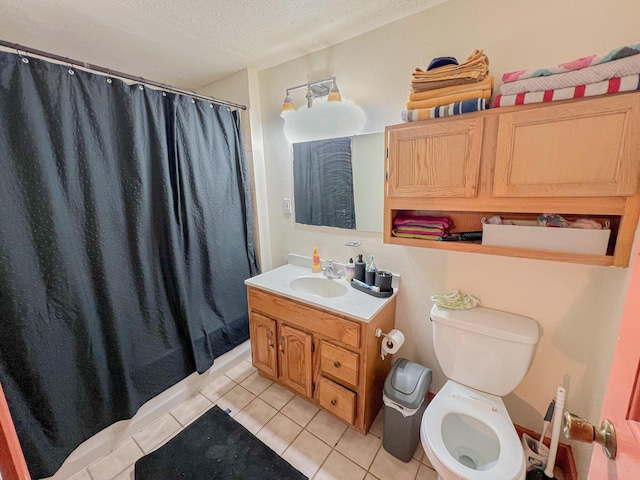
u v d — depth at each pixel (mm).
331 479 1340
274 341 1803
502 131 1049
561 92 938
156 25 1425
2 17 1300
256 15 1377
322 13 1384
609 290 1110
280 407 1762
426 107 1199
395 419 1386
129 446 1519
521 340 1200
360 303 1523
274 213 2227
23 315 1167
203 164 1789
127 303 1505
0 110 1068
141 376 1590
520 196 1060
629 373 481
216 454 1469
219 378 2021
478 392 1328
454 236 1307
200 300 1850
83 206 1320
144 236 1527
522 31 1187
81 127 1280
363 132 1671
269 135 2107
